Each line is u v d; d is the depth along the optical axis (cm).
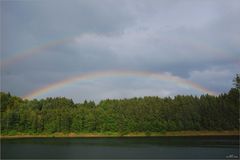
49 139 19362
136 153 10656
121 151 11438
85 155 10288
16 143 15850
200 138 19225
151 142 16162
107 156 9969
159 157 9594
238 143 15025
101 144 14900
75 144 15100
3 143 15738
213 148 12225
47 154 10619
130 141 17062
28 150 12012
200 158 9206
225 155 9862
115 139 19150
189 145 13900
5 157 9800
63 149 12400
